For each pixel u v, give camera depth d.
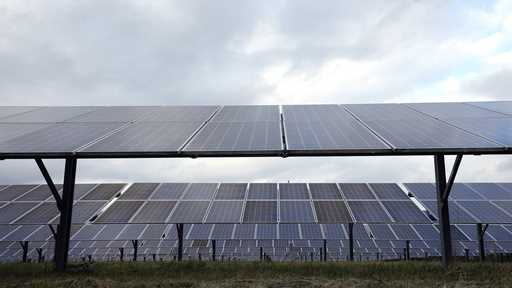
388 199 21.77
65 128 12.26
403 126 11.88
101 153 9.89
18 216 19.67
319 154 9.96
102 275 11.10
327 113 14.23
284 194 22.97
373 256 25.11
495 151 9.55
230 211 20.39
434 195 22.47
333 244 27.31
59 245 11.45
